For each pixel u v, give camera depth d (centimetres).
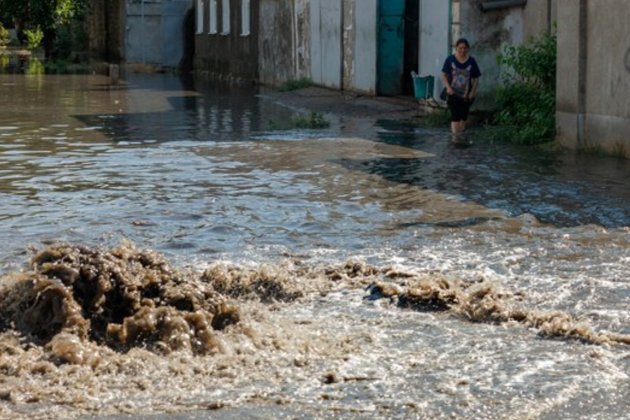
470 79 2183
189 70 5541
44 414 652
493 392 693
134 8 5694
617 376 726
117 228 1244
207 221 1286
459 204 1391
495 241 1165
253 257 1092
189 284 834
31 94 3516
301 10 3606
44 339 775
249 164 1777
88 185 1559
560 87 1895
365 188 1522
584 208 1352
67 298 786
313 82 3491
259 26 4181
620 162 1722
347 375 723
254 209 1361
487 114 2327
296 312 888
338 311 892
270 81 4059
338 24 3206
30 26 7325
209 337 775
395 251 1119
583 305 905
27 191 1506
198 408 662
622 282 982
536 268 1040
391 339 811
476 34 2331
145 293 820
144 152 1948
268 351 774
